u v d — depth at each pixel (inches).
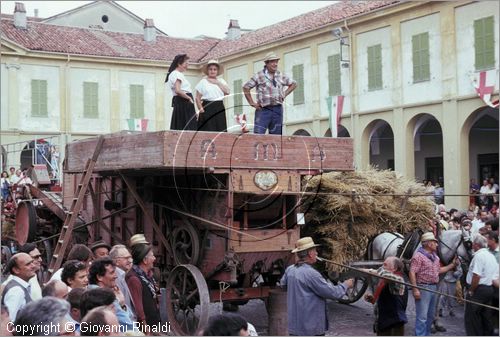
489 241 337.4
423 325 348.5
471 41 839.7
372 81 967.6
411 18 912.3
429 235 353.1
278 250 332.5
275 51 1088.8
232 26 1322.6
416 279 350.0
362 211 378.3
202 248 335.6
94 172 378.3
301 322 257.6
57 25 1178.6
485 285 320.5
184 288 327.9
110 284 231.0
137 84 1146.0
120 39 1182.9
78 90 1108.5
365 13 956.6
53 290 209.2
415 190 402.9
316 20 1047.0
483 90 812.6
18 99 1072.2
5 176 633.6
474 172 982.4
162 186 349.4
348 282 265.9
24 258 227.8
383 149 1083.3
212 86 362.9
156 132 301.4
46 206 490.0
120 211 372.2
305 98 1058.7
